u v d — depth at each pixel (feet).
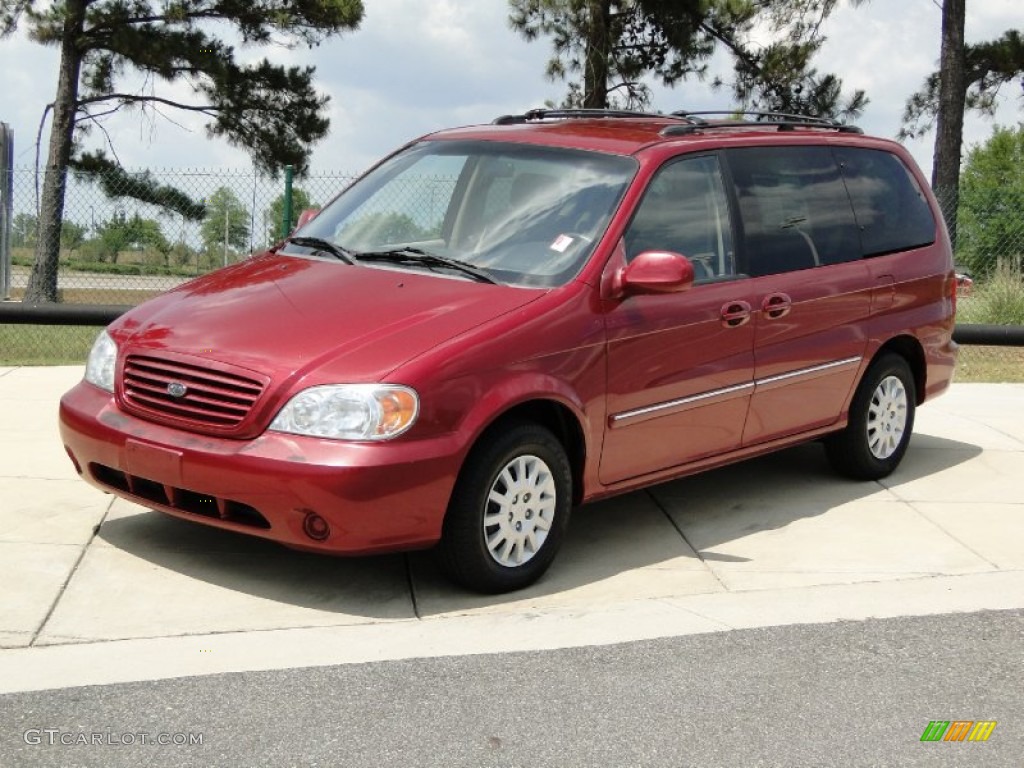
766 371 22.67
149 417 18.43
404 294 19.43
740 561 21.16
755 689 16.31
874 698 16.22
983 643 18.19
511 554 19.07
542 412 19.88
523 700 15.69
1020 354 47.52
